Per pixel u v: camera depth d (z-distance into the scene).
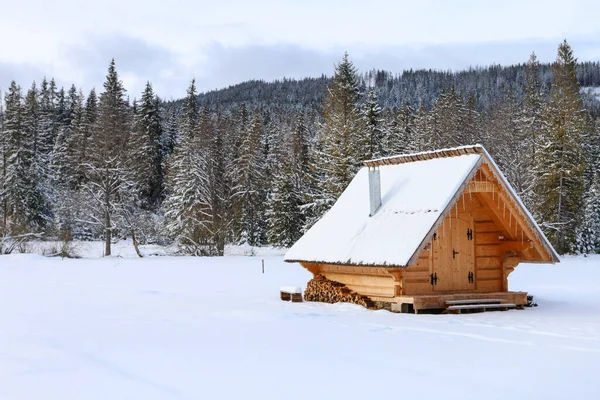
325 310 17.75
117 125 68.19
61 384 8.97
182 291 24.39
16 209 64.88
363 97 61.44
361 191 21.86
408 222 17.75
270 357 10.75
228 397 8.16
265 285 27.36
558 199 56.94
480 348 11.66
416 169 20.08
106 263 42.41
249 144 73.25
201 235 55.56
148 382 9.00
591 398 8.04
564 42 58.34
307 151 71.50
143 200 75.62
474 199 19.62
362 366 10.02
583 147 61.88
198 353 11.13
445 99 79.19
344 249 18.97
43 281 28.75
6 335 13.32
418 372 9.59
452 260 19.09
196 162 59.06
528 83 72.69
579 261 48.25
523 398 8.05
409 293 18.22
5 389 8.71
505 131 65.69
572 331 13.84
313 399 8.05
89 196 63.44
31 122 80.94
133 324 14.87
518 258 19.80
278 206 62.56
